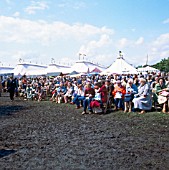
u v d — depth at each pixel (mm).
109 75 26453
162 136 8570
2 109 17047
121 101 14727
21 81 28812
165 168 5570
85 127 10430
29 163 6051
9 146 7633
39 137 8773
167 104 13367
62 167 5738
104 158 6355
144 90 13289
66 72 35000
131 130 9617
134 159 6227
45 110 16219
